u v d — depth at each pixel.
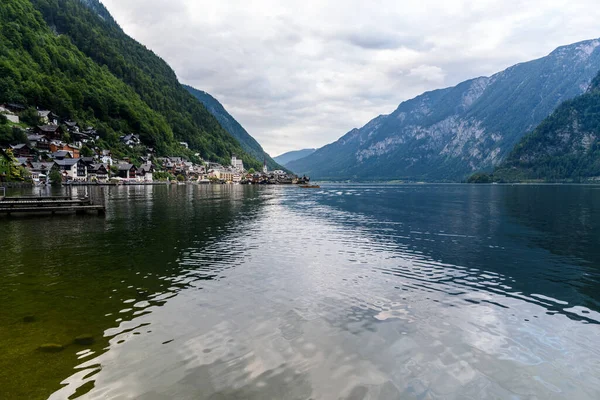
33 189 101.62
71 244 27.38
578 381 9.38
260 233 33.78
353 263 22.11
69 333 11.52
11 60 197.50
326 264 21.72
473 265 21.95
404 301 15.24
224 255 23.95
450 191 153.25
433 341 11.48
